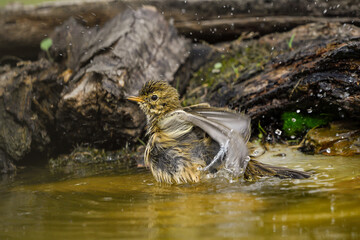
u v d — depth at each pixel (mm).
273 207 6691
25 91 12055
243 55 13961
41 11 13742
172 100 9938
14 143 11828
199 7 14547
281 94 11125
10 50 14039
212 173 8891
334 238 5289
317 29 13711
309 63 10727
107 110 11289
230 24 14656
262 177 8602
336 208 6465
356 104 10062
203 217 6363
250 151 9367
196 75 14070
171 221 6258
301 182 8148
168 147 9016
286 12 14375
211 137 8344
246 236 5477
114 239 5602
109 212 6930
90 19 14148
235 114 7387
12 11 13641
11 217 6863
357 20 13602
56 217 6762
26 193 8594
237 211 6578
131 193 8227
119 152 12219
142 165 11078
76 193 8383
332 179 8195
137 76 11867
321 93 10531
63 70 12695
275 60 11773
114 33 12656
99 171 10625
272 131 11648
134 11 13609
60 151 12562
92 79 11203
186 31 14781
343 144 10195
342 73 10266
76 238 5711
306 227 5711
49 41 13047
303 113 11258
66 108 11305
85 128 11852
